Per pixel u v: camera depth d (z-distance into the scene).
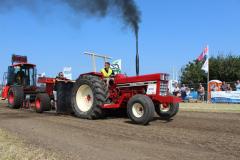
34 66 18.94
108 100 12.61
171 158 7.10
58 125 11.19
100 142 8.55
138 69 16.44
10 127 10.77
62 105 14.21
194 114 14.50
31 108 17.06
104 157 7.16
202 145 8.23
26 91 17.56
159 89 11.76
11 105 17.64
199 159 7.03
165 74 11.90
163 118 12.85
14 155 6.98
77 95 13.16
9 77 19.00
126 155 7.32
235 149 7.83
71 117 13.37
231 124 11.46
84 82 12.78
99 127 10.78
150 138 9.04
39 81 16.20
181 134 9.59
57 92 14.20
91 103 12.75
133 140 8.80
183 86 26.48
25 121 12.16
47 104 14.98
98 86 12.45
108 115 13.56
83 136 9.30
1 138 8.68
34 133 9.70
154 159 7.03
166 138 9.03
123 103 12.57
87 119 12.71
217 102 23.95
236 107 18.47
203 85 27.45
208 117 13.40
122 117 13.32
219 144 8.32
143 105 11.21
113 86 12.71
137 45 16.53
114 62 18.59
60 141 8.63
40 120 12.43
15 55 19.14
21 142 8.34
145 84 12.01
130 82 12.33
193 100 25.78
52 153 7.33
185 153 7.48
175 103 12.55
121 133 9.74
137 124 11.43
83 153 7.45
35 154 7.14
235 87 24.72
